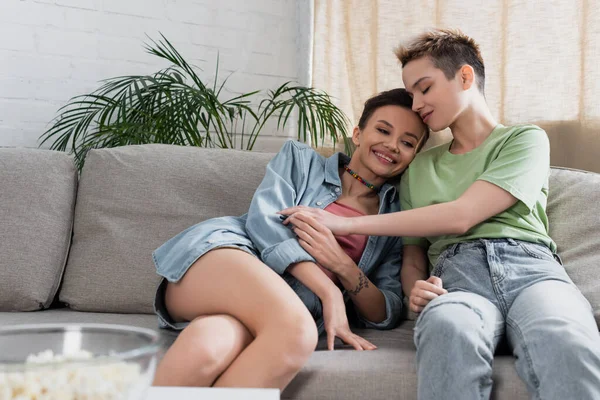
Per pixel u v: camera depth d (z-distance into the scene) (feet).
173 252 4.59
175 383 3.35
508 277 4.36
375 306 4.85
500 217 4.79
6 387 1.50
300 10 10.03
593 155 6.67
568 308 3.76
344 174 5.49
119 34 9.01
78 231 5.73
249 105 9.81
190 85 9.42
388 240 5.30
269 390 2.32
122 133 7.95
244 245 4.58
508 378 3.66
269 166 5.43
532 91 7.28
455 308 3.78
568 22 6.98
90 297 5.44
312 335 3.70
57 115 8.68
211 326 3.64
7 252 5.40
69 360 1.58
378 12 8.90
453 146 5.38
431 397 3.48
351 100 9.39
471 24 7.91
